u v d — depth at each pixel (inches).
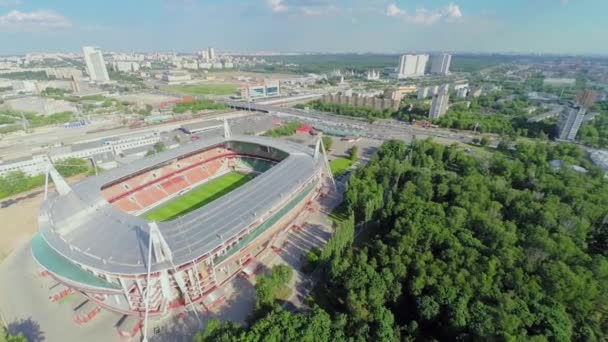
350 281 2763.3
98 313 2800.2
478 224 3545.8
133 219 3083.2
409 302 2783.0
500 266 2883.9
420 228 3417.8
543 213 3636.8
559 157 6451.8
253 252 3607.3
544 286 2741.1
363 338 2255.2
